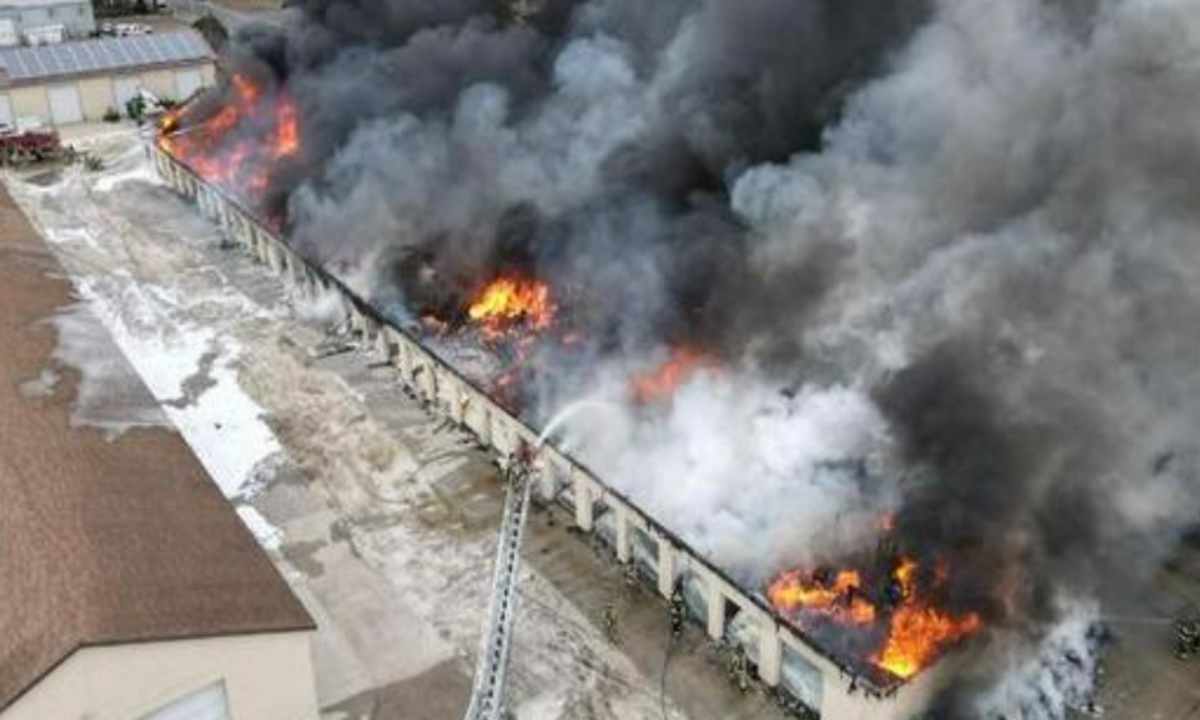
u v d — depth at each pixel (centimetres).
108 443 2284
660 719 1995
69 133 5362
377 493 2644
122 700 1695
